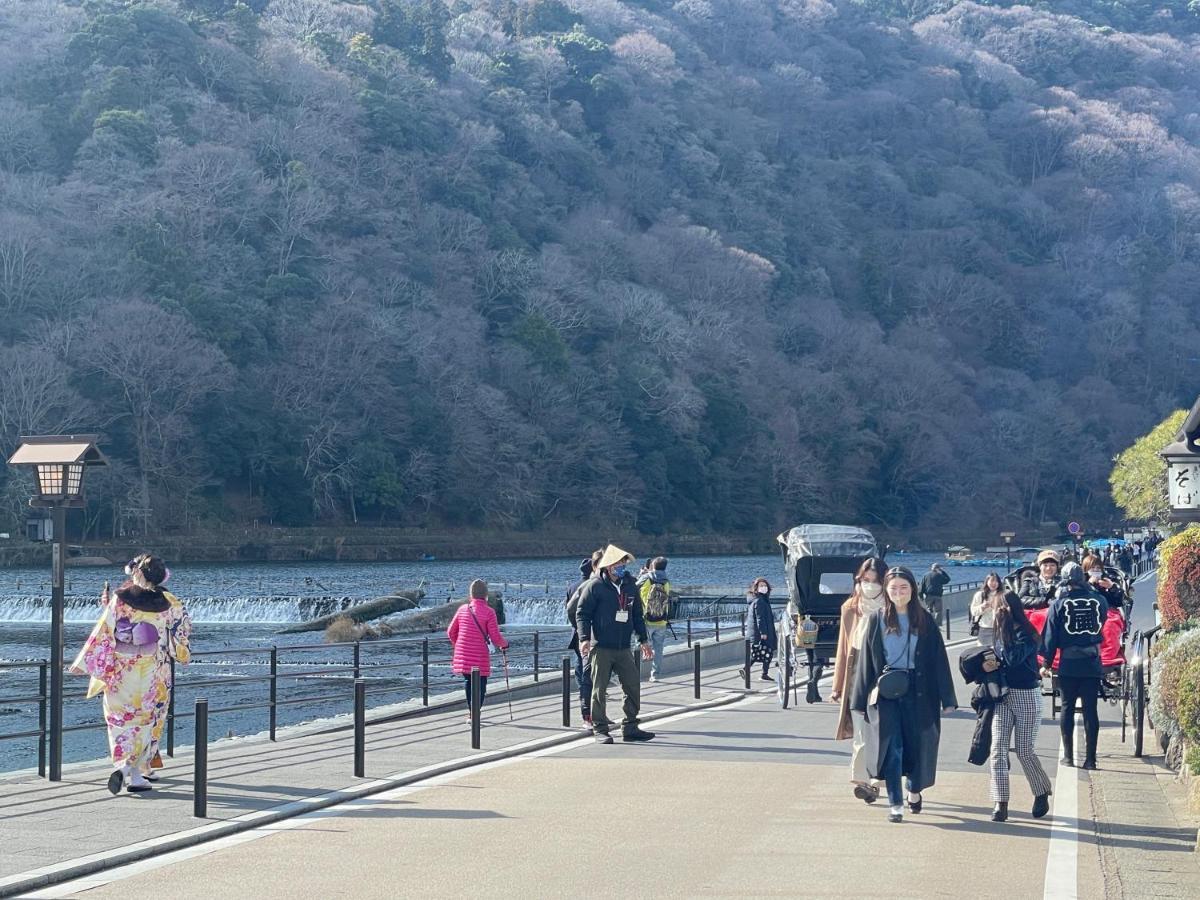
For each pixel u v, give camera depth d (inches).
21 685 1350.9
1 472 3499.0
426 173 5359.3
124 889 347.6
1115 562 2265.0
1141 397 6427.2
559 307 4918.8
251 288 4328.3
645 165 6683.1
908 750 436.1
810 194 7244.1
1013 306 6717.5
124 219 4190.5
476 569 3567.9
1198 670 482.9
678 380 4916.3
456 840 403.9
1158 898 335.0
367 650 1697.8
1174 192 7509.8
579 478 4660.4
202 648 1740.9
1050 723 730.8
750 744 627.2
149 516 3754.9
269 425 4077.3
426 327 4431.6
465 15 7185.0
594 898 334.3
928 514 5497.1
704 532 4909.0
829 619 909.8
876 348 5792.3
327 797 473.1
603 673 638.5
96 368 3720.5
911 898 333.4
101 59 4899.1
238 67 5196.9
